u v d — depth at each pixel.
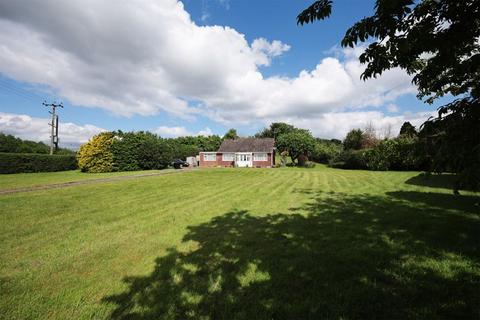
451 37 2.67
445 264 4.29
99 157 29.36
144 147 33.28
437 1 2.62
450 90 3.44
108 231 6.54
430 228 6.20
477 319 2.97
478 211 7.80
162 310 3.26
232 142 49.78
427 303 3.26
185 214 8.32
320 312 3.16
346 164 36.78
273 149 47.50
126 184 16.69
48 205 9.77
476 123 2.43
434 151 2.75
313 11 3.33
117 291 3.71
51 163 31.62
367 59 3.33
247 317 3.09
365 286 3.70
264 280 3.94
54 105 38.28
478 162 2.37
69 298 3.55
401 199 10.05
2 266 4.55
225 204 9.85
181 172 27.69
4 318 3.15
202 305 3.35
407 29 2.92
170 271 4.30
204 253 5.04
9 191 13.44
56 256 4.97
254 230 6.47
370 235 5.81
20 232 6.45
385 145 28.44
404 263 4.38
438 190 12.30
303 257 4.72
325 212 8.17
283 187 14.63
